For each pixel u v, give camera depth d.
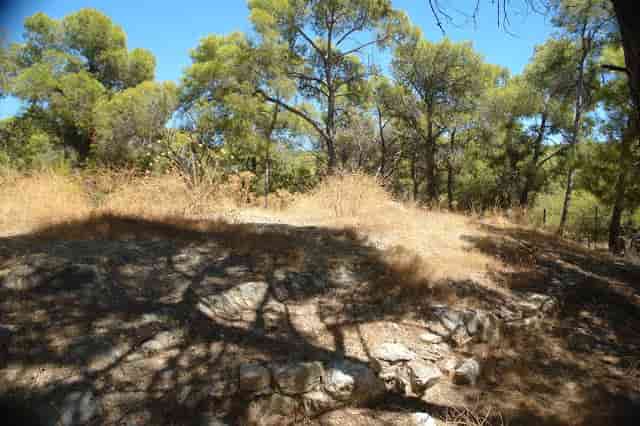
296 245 5.57
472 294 5.02
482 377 3.64
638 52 2.96
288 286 4.38
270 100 17.91
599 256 8.55
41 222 5.02
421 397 3.22
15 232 4.64
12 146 16.00
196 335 3.30
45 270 3.62
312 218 8.20
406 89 19.53
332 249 5.68
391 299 4.48
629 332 4.95
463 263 5.93
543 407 3.27
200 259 4.59
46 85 18.97
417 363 3.43
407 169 27.00
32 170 6.70
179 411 2.58
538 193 23.47
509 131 19.28
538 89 17.06
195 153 8.48
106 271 3.86
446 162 22.31
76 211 5.59
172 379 2.79
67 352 2.79
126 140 16.11
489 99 18.06
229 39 18.55
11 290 3.33
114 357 2.86
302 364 2.98
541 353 4.25
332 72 19.14
